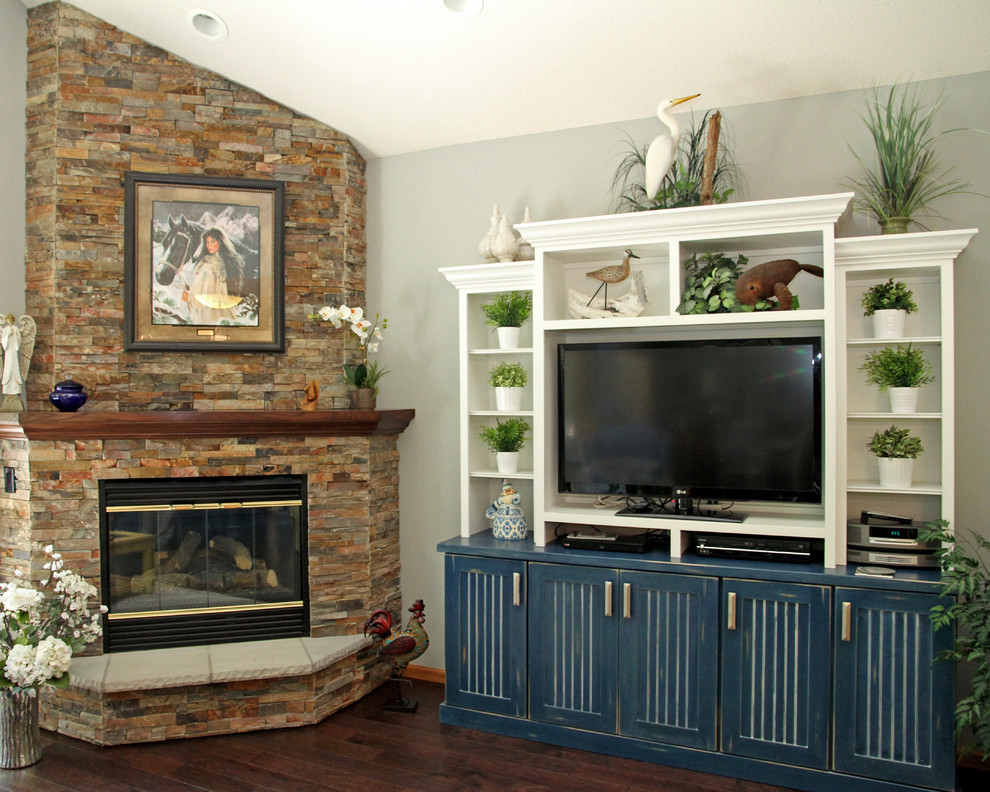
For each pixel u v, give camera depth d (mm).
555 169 3611
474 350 3520
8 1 3416
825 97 3119
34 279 3439
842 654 2674
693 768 2861
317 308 3719
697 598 2865
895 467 2797
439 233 3867
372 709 3457
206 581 3531
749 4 2689
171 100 3520
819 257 3141
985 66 2883
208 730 3158
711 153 2939
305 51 3289
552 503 3377
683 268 3213
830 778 2682
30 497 3230
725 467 3057
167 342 3496
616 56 3051
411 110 3576
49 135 3406
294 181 3693
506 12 2900
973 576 2461
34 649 2828
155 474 3381
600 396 3256
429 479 3898
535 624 3127
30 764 2889
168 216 3502
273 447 3510
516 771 2854
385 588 3787
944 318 2703
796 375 2936
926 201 2969
